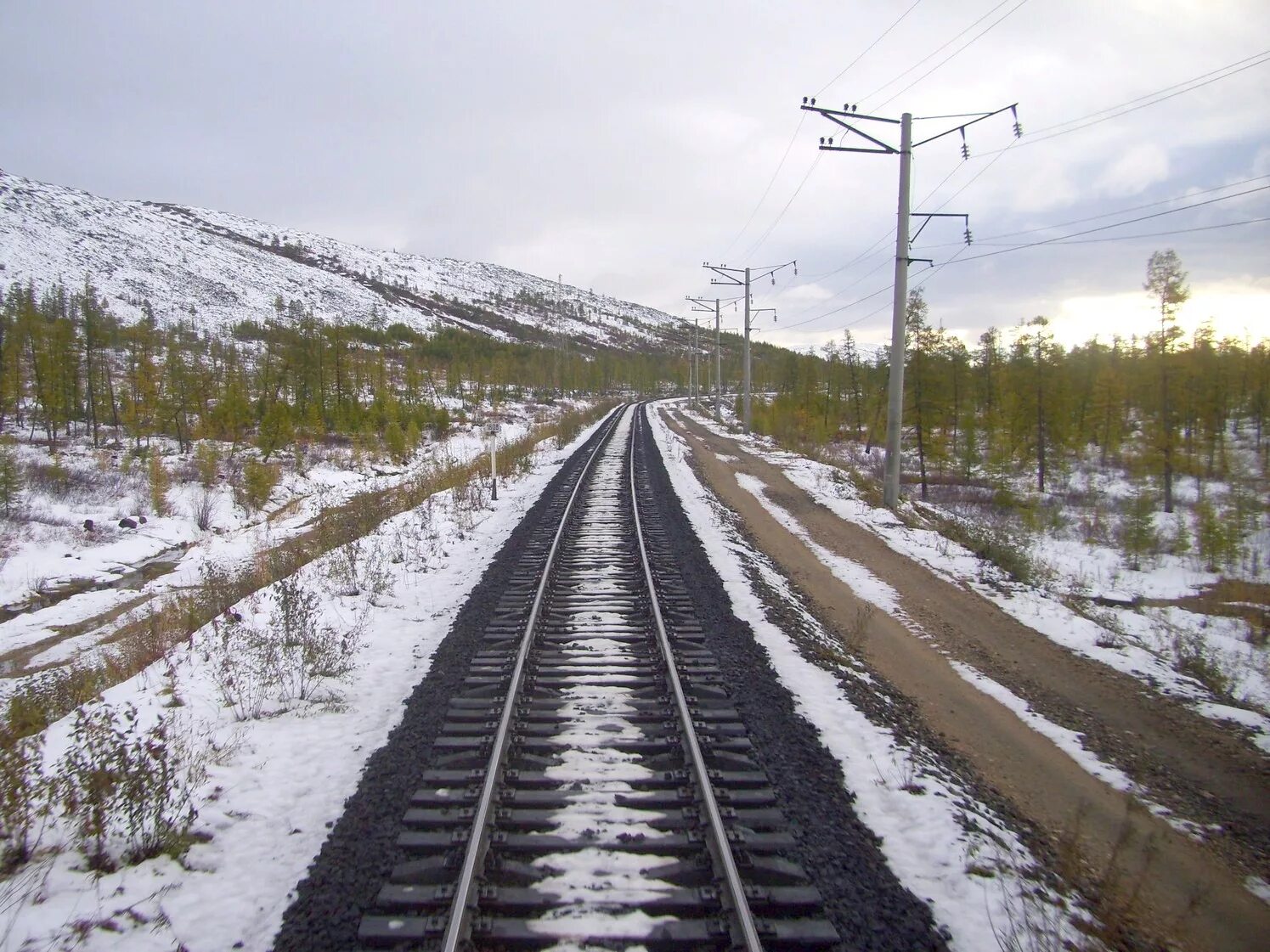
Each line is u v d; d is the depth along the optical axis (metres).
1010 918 4.50
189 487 27.80
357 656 8.68
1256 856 5.79
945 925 4.42
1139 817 6.19
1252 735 8.09
